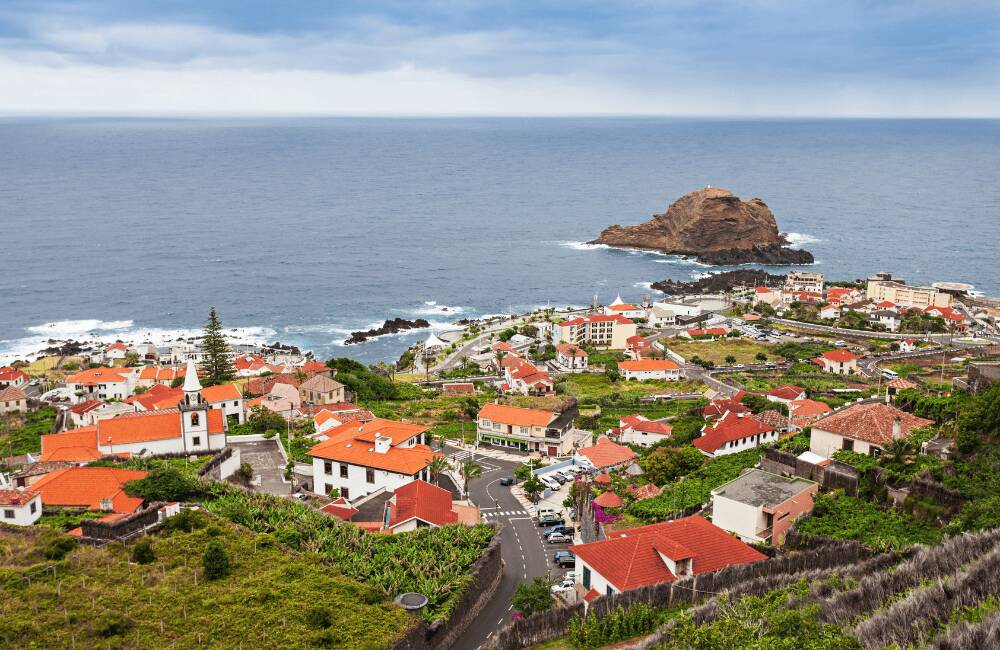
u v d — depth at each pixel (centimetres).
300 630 5794
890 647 3362
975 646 3144
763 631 4147
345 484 10138
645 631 5762
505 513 10275
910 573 4475
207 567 6450
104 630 5588
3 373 19538
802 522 7562
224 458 10212
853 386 18838
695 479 10425
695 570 6531
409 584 6875
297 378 17262
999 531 4581
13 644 5391
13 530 7238
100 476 8794
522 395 18388
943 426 9306
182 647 5500
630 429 13925
